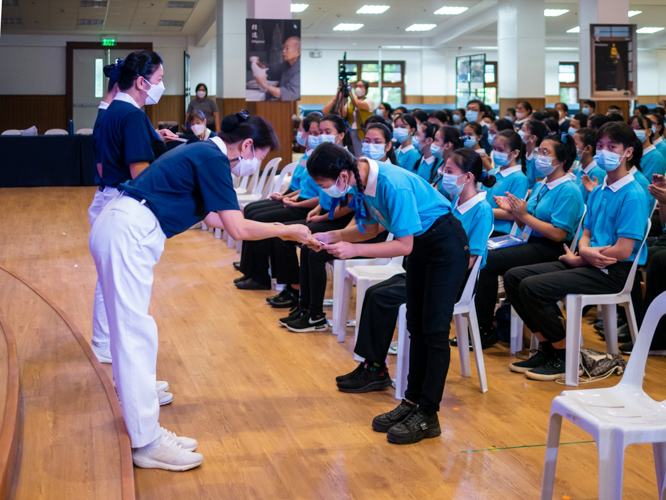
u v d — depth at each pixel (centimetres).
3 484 171
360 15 1529
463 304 288
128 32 1666
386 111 778
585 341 356
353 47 1936
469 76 1653
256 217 442
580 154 420
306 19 1586
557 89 2108
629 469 222
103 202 280
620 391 190
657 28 1791
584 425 172
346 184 224
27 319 337
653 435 167
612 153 298
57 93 1680
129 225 203
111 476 192
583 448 236
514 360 332
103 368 274
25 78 1658
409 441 238
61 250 553
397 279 296
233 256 559
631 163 306
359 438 243
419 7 1427
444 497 203
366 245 227
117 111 270
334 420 259
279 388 290
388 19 1592
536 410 269
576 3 1395
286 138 880
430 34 1864
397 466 222
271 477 215
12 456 190
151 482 210
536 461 226
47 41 1655
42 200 835
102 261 204
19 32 1612
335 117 397
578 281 296
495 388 294
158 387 280
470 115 798
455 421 259
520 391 290
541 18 1309
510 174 383
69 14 1382
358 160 228
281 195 486
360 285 329
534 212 349
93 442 212
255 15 850
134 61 268
